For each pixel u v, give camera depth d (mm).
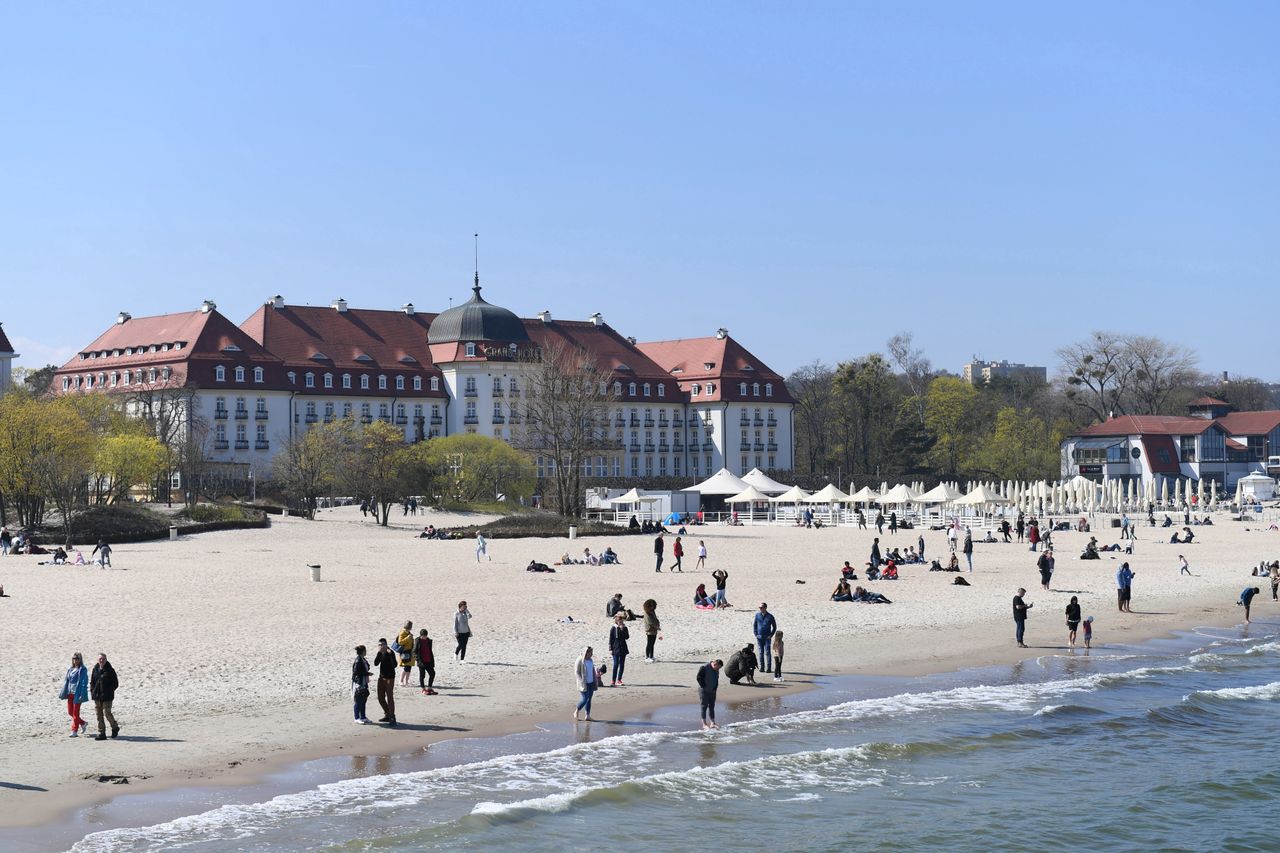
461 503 152250
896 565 86188
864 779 34469
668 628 55656
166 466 140625
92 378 191875
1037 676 47688
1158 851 30578
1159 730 40438
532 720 38344
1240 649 54562
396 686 42281
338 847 27391
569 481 148875
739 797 32469
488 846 28234
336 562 89688
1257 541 116938
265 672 44000
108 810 29125
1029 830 31438
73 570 82875
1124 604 65312
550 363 155250
